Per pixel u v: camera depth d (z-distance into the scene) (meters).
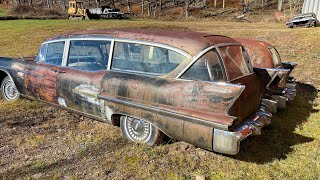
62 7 62.84
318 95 6.93
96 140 4.38
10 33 19.81
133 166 3.69
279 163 3.77
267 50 6.31
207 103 3.35
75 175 3.50
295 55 10.77
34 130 4.73
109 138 4.44
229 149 3.26
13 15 39.03
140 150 4.00
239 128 3.46
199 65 3.55
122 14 41.22
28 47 14.49
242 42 6.57
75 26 24.83
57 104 4.95
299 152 4.06
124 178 3.45
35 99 5.41
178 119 3.53
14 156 3.92
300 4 51.81
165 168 3.64
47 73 4.99
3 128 4.75
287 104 6.25
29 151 4.05
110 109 4.14
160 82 3.70
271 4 61.00
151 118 3.76
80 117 5.33
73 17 37.34
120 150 4.07
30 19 35.16
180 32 4.09
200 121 3.36
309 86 7.62
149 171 3.58
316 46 11.98
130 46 4.09
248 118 3.92
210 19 48.59
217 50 3.66
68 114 5.45
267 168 3.64
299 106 6.15
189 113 3.43
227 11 59.16
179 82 3.59
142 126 4.08
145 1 73.25
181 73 3.61
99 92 4.21
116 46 4.23
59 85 4.77
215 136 3.31
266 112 4.22
